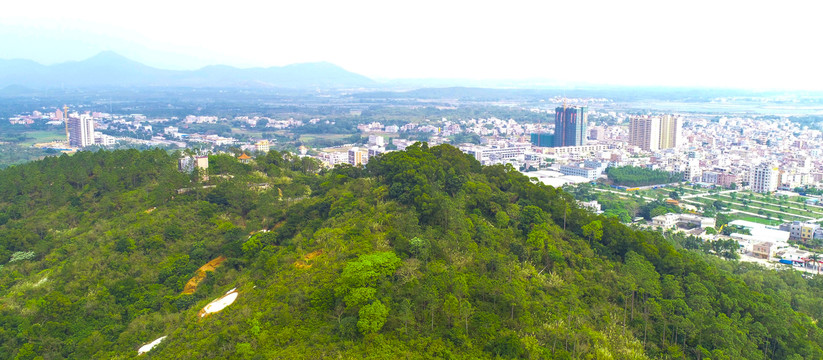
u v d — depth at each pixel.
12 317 141.12
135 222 191.38
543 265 150.38
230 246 170.75
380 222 152.25
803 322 151.00
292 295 120.88
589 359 111.00
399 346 104.88
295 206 189.00
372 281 118.88
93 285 156.50
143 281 159.38
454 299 114.94
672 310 136.75
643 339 129.25
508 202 182.88
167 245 178.50
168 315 138.88
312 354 102.94
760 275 194.62
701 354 125.19
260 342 109.06
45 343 132.50
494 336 109.69
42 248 187.50
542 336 113.56
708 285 152.50
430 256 134.88
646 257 165.38
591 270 152.50
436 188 171.12
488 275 133.12
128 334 132.50
